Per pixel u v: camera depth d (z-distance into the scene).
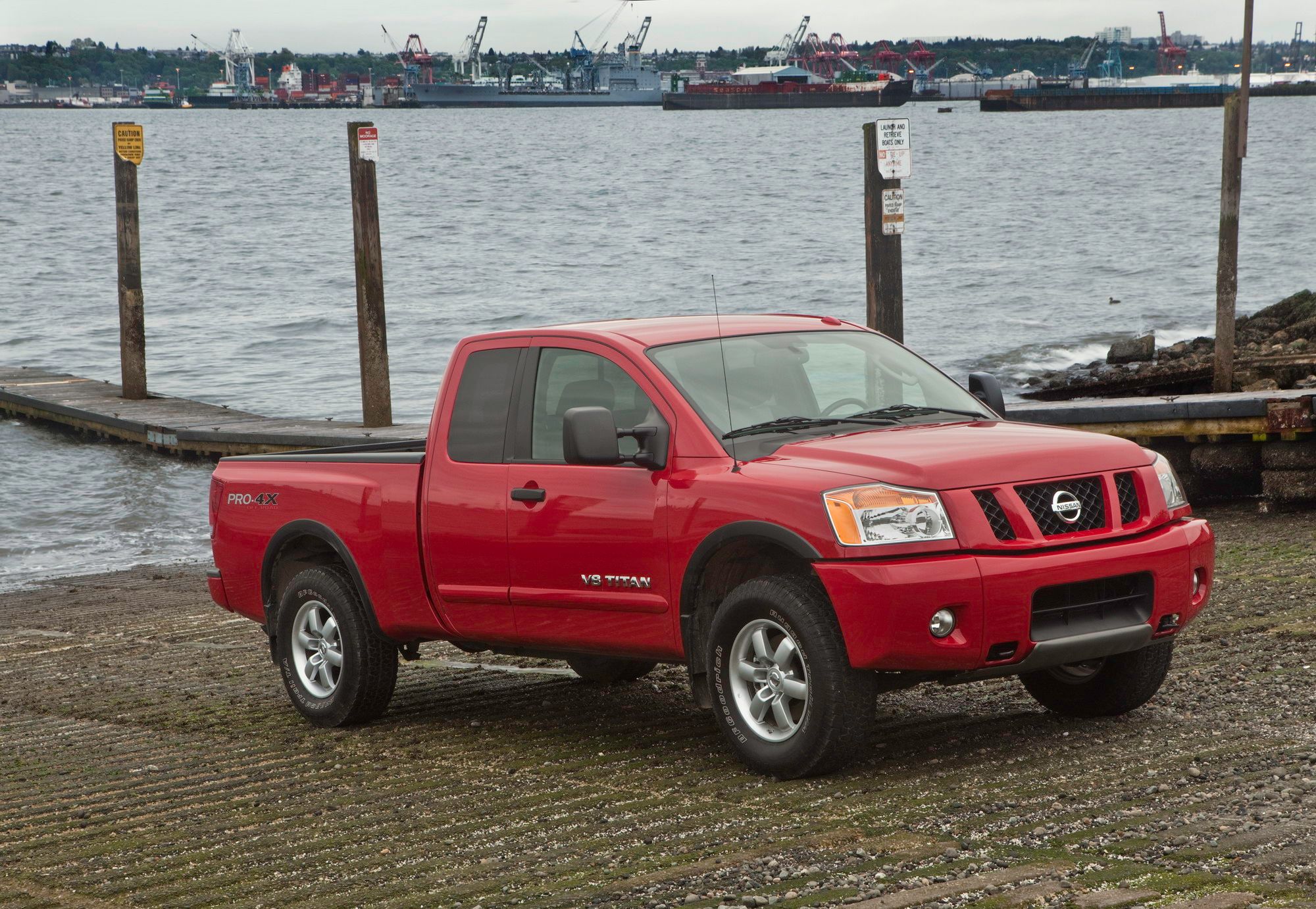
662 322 20.62
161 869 15.65
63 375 83.62
